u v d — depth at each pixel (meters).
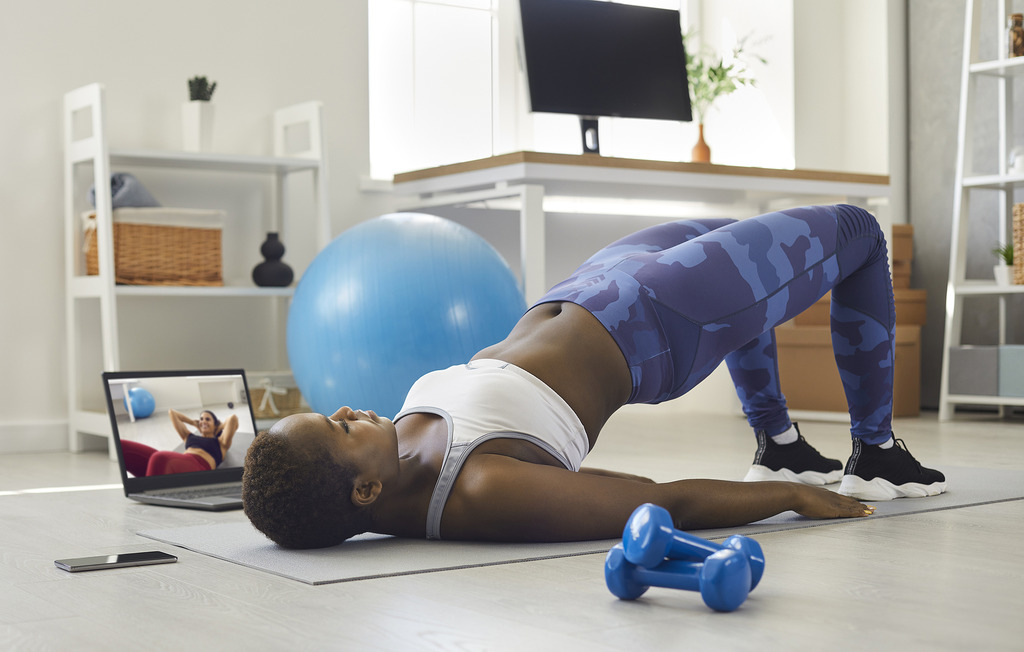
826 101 4.90
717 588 1.14
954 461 2.73
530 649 1.02
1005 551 1.50
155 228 3.22
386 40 4.13
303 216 3.78
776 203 4.20
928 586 1.28
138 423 2.29
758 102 4.86
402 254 2.79
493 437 1.53
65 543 1.71
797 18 4.80
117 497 2.29
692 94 4.23
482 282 2.79
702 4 4.95
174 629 1.13
